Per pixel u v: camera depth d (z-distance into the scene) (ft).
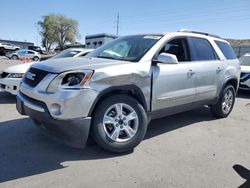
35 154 12.30
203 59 17.01
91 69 11.33
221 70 18.20
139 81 12.67
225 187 10.22
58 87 10.91
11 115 18.37
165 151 13.30
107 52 14.99
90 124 11.45
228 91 19.69
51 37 225.35
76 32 231.71
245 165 12.16
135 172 11.05
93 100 11.25
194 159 12.54
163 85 13.85
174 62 12.96
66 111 10.74
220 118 19.92
